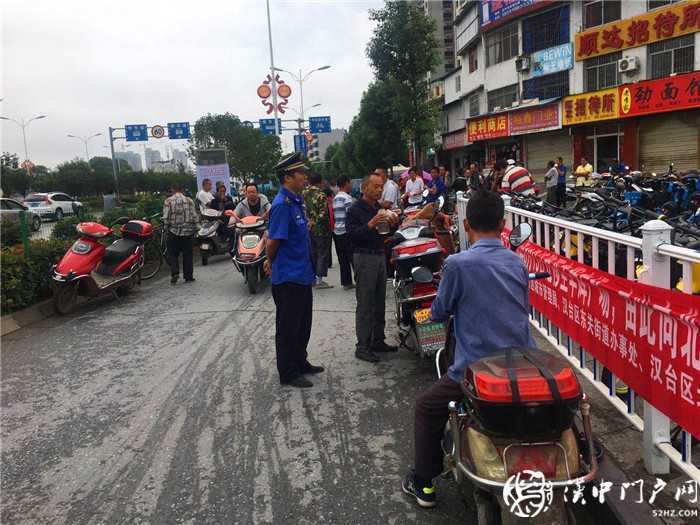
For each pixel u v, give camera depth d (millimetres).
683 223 5336
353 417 4316
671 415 2754
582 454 2559
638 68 22453
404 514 3094
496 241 2838
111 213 12828
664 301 2777
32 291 8250
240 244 9195
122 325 7438
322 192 9250
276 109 31891
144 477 3602
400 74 35406
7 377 5621
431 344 4738
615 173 19000
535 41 27953
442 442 2975
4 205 22484
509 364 2336
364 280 5422
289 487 3406
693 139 20625
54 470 3740
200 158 24828
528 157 29406
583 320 3912
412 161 45656
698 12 20000
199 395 4895
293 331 4949
